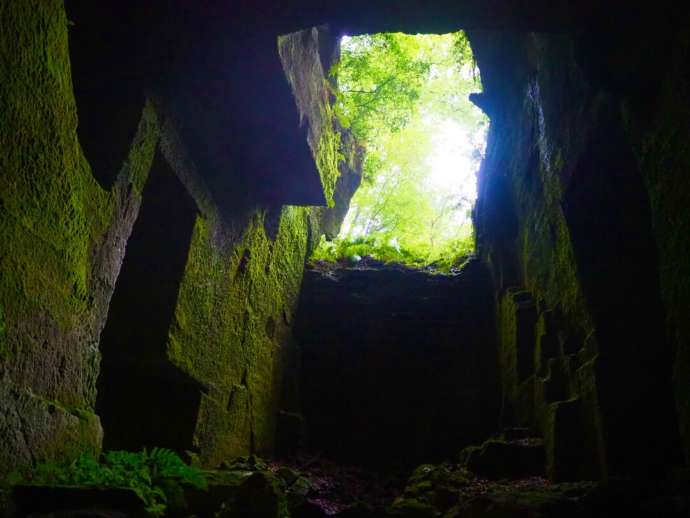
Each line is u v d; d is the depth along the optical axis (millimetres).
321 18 4871
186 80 5375
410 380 9766
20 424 3275
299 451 8570
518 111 8727
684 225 4246
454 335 10102
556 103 6742
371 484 7773
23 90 3336
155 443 5922
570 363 6422
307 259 10883
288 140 6336
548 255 7336
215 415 6461
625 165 5859
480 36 9117
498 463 6617
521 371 7957
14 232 3285
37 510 3082
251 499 4324
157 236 5855
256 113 5938
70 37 4852
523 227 8656
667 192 4512
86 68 4820
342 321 10273
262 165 6891
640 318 5758
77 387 3977
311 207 10688
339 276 10859
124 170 4598
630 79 4891
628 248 5953
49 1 3570
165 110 5195
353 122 10875
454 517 5059
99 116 4695
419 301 10484
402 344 10062
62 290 3764
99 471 3541
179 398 6117
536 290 7992
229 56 5188
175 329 5613
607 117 5547
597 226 6094
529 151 8062
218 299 6586
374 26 4973
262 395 8031
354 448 9203
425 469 7094
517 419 7957
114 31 4906
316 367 9945
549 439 6281
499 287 9539
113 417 5988
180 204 5895
